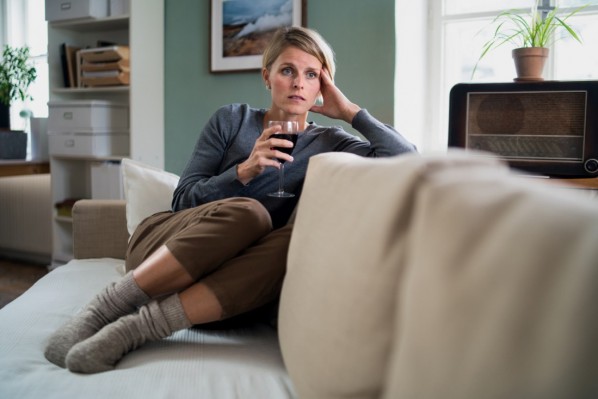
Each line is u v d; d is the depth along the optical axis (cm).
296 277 93
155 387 98
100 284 167
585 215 38
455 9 279
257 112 185
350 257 69
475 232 44
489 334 41
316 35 176
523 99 163
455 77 280
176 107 334
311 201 96
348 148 171
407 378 49
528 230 40
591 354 36
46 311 143
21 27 436
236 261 119
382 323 62
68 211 354
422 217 50
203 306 114
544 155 162
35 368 110
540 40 191
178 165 337
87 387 99
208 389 97
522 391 39
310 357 79
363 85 274
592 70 249
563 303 37
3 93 386
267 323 136
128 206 188
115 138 343
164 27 334
